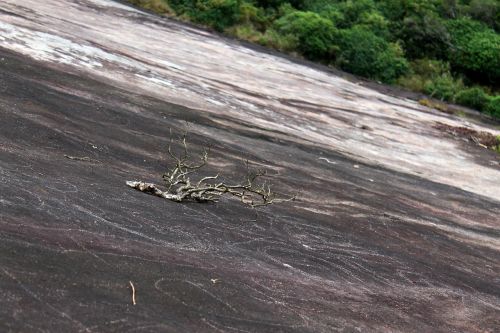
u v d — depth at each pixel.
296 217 8.16
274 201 8.53
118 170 7.42
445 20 43.81
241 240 6.45
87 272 4.44
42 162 6.64
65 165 6.83
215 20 30.81
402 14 42.78
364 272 6.83
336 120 18.98
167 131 10.31
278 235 7.09
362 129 19.11
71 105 9.43
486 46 41.03
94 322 3.84
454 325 6.05
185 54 20.34
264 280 5.47
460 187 15.67
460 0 48.62
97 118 9.35
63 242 4.79
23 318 3.65
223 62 21.59
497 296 7.57
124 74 13.93
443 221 11.12
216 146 10.65
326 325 4.93
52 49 13.34
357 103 23.39
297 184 10.16
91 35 17.11
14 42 12.62
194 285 4.80
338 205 9.71
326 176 11.56
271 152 11.94
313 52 33.75
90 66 13.34
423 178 15.20
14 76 9.80
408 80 36.25
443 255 8.77
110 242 5.10
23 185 5.74
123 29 20.61
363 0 41.12
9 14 15.37
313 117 18.16
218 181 8.62
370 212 9.91
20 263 4.25
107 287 4.32
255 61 24.59
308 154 13.12
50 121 8.21
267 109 16.78
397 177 14.08
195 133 11.00
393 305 6.04
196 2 30.86
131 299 4.27
